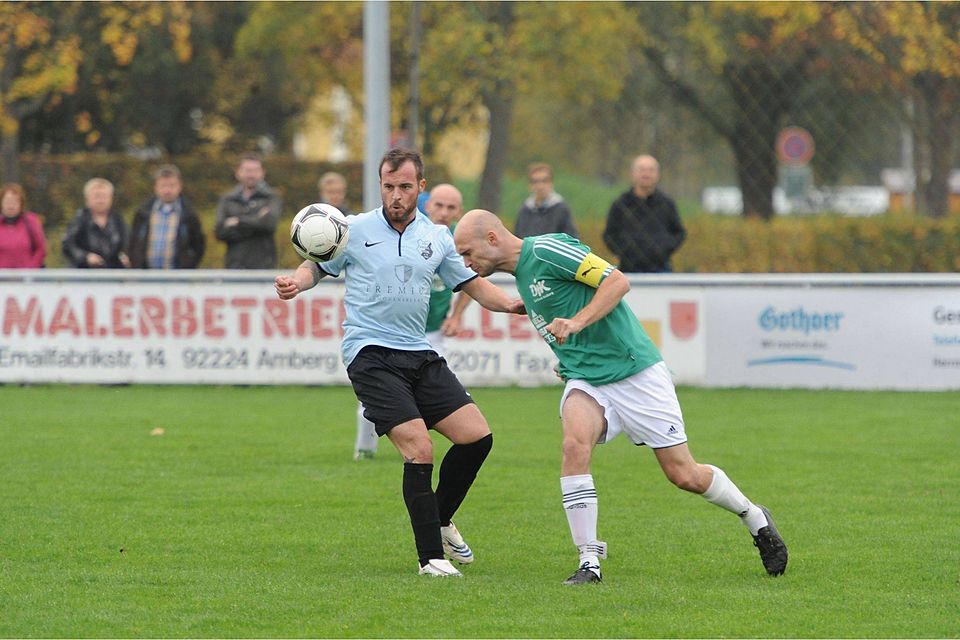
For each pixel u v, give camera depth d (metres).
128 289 46.94
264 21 78.88
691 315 45.97
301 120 109.38
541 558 22.25
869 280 45.19
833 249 51.62
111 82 83.94
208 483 28.95
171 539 23.42
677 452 20.52
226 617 18.12
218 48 95.56
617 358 20.41
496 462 31.72
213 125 103.12
